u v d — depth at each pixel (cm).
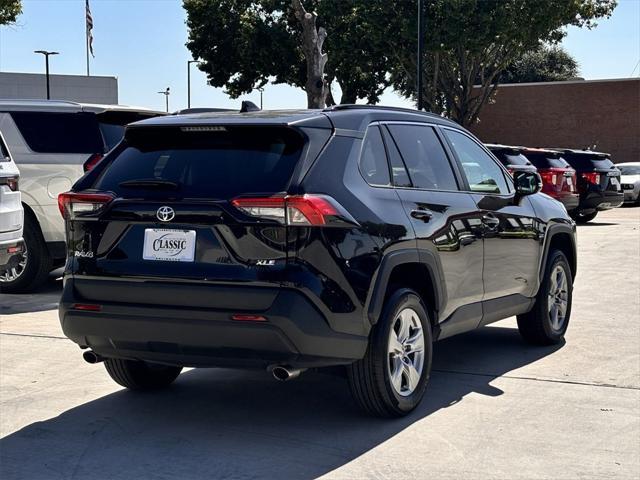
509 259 667
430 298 574
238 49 3975
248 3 3962
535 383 625
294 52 3884
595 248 1564
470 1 3203
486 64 3684
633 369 667
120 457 473
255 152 495
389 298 523
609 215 2533
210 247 475
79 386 619
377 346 510
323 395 597
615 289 1072
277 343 465
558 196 2016
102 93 5719
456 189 614
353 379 519
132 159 523
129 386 598
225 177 487
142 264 490
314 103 2227
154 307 483
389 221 520
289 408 565
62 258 1048
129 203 496
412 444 492
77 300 507
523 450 482
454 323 598
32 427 526
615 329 824
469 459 468
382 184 537
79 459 470
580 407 564
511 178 714
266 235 466
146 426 527
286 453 477
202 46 4041
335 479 439
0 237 791
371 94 4112
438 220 571
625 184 2909
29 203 989
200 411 559
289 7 3828
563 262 761
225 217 471
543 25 3350
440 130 630
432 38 3275
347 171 507
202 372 663
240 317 464
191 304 476
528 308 713
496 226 646
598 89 4353
